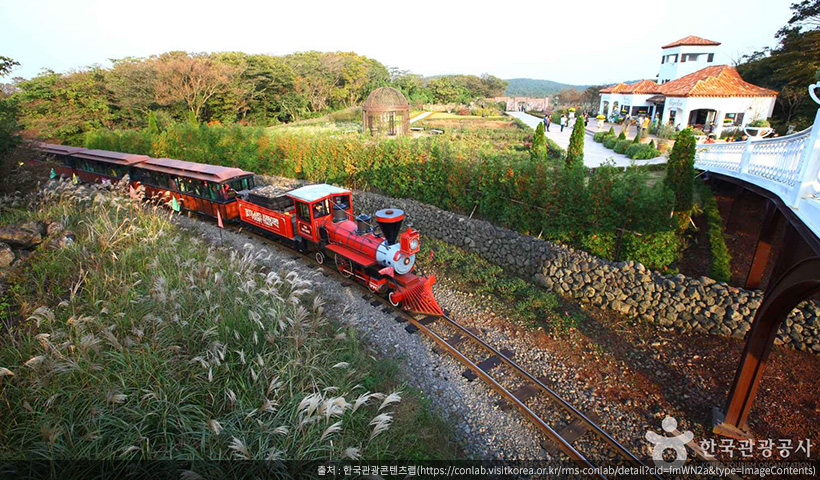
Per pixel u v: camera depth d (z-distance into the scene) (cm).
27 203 1225
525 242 1156
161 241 1053
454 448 636
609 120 3453
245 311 766
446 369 804
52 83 3338
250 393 600
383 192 1666
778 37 2330
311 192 1180
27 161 1345
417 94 5288
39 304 714
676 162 1028
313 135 2008
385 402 529
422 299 955
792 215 625
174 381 581
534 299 1028
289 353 674
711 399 725
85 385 550
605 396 743
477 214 1370
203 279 813
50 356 545
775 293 551
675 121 2533
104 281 785
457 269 1223
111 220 1143
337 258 1134
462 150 1417
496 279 1138
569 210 1104
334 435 565
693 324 895
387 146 1587
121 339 651
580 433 665
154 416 535
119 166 1809
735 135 2130
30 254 871
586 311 1001
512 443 649
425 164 1469
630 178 1050
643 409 713
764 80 2564
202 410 554
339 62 4844
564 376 790
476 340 878
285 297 963
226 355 661
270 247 1327
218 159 2266
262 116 4309
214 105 3847
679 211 1043
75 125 3247
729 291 873
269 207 1277
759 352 599
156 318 641
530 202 1175
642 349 861
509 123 3534
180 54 4009
